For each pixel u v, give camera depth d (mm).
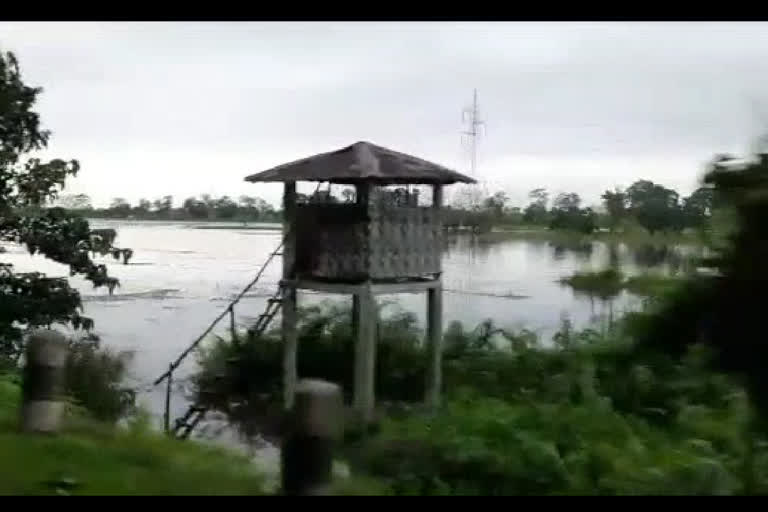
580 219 98125
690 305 8859
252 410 20719
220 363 23359
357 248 19734
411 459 11352
